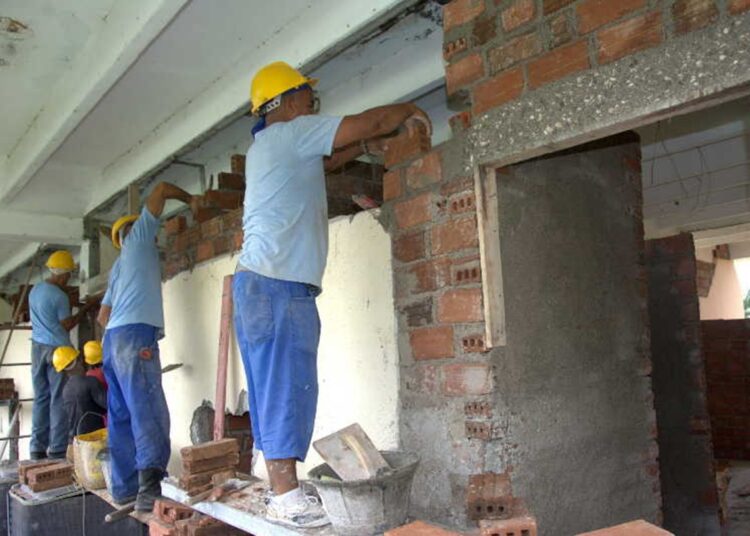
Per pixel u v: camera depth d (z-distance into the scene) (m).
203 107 3.97
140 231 3.58
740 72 1.54
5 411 9.98
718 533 3.84
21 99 4.18
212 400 3.75
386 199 2.49
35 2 3.09
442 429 2.22
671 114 1.71
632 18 1.74
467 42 2.16
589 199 2.59
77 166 5.54
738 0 1.55
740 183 4.26
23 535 3.75
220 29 3.25
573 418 2.36
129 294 3.42
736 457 5.65
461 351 2.17
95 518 3.88
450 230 2.21
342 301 2.73
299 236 2.16
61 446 4.96
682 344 4.03
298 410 2.05
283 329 2.07
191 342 4.00
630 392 2.64
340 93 3.89
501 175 2.24
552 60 1.92
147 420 3.29
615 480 2.50
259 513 2.15
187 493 2.44
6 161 5.30
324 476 2.04
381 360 2.52
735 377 5.70
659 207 4.72
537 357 2.26
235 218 3.57
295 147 2.19
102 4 3.13
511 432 2.13
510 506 2.02
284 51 3.21
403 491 1.88
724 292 7.48
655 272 4.15
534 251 2.31
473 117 2.14
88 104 3.60
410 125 2.36
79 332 6.17
